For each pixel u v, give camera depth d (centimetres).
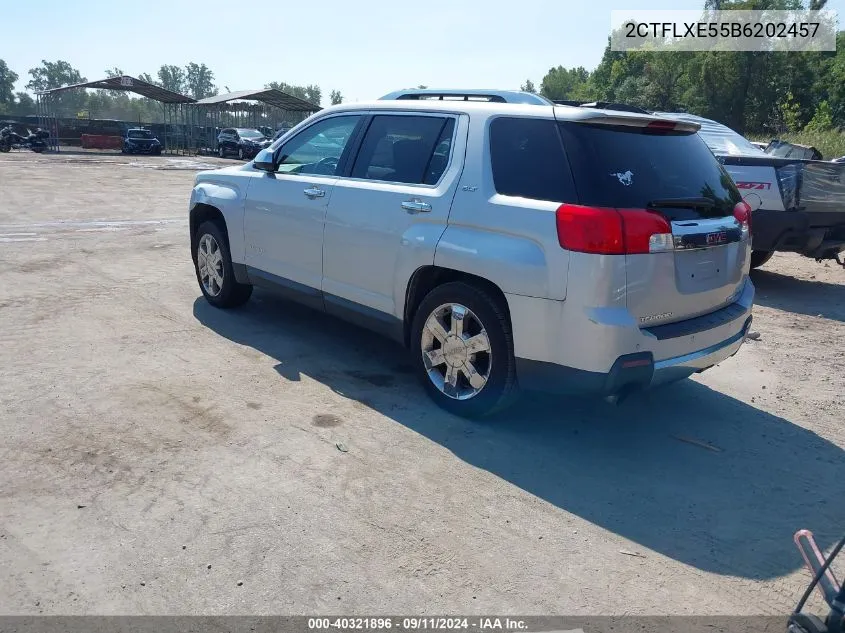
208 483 353
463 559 304
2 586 275
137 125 4800
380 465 379
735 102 4534
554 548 314
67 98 12425
